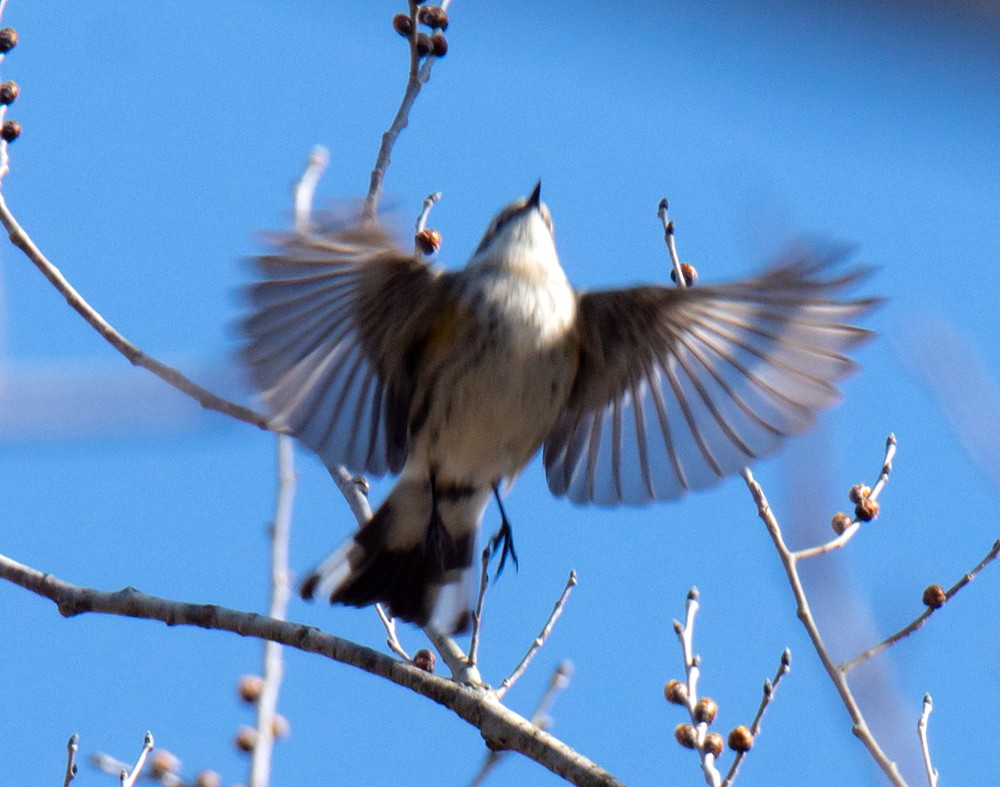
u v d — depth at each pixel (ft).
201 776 37.22
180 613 29.76
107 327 31.71
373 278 32.07
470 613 34.96
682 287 32.24
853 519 32.22
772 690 28.22
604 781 27.12
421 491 35.47
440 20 36.40
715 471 34.27
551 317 34.65
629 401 35.88
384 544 35.09
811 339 32.40
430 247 35.96
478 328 34.27
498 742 28.25
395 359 34.37
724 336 33.81
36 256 32.53
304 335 32.27
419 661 32.07
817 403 33.04
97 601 30.12
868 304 30.63
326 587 34.42
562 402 35.81
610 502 35.50
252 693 38.88
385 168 34.12
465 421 35.14
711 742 28.45
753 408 33.86
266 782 34.68
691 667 29.55
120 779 32.55
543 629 31.04
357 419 34.06
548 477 36.68
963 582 28.40
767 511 29.71
